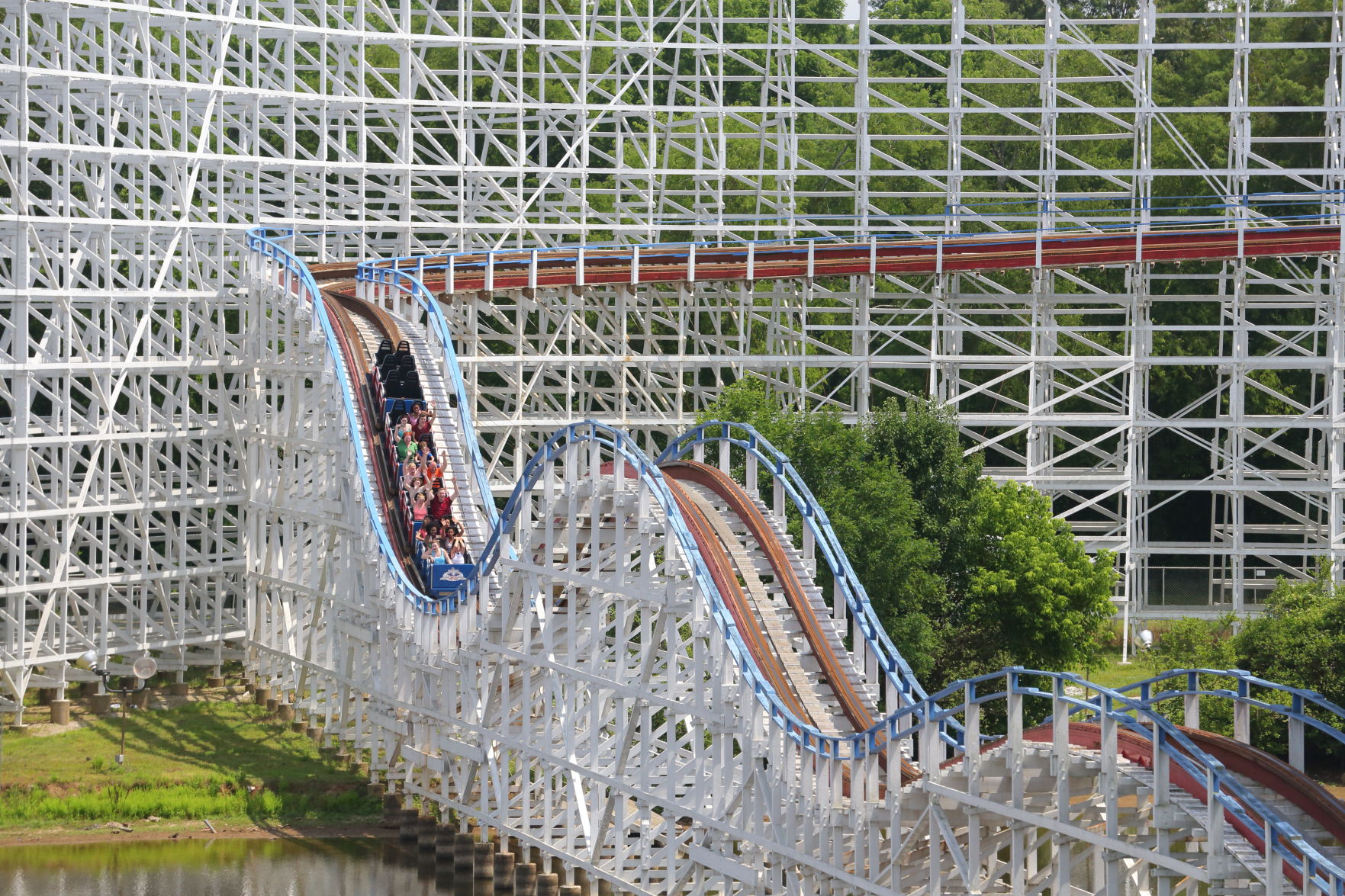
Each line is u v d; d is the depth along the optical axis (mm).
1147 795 76188
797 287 183875
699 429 111250
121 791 122062
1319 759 125312
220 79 158125
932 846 79312
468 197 191875
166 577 146125
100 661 142250
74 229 146125
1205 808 69125
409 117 177250
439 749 116812
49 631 150375
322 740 134250
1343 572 164750
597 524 101062
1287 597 131375
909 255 164625
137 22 149500
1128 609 164125
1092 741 79312
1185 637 132750
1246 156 181500
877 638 95000
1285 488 166000
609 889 107312
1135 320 167375
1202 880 66938
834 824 83938
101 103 161000
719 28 190750
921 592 126438
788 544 101688
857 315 172250
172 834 117812
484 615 109688
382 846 117125
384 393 127125
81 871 110438
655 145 192125
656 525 97562
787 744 86375
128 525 162125
